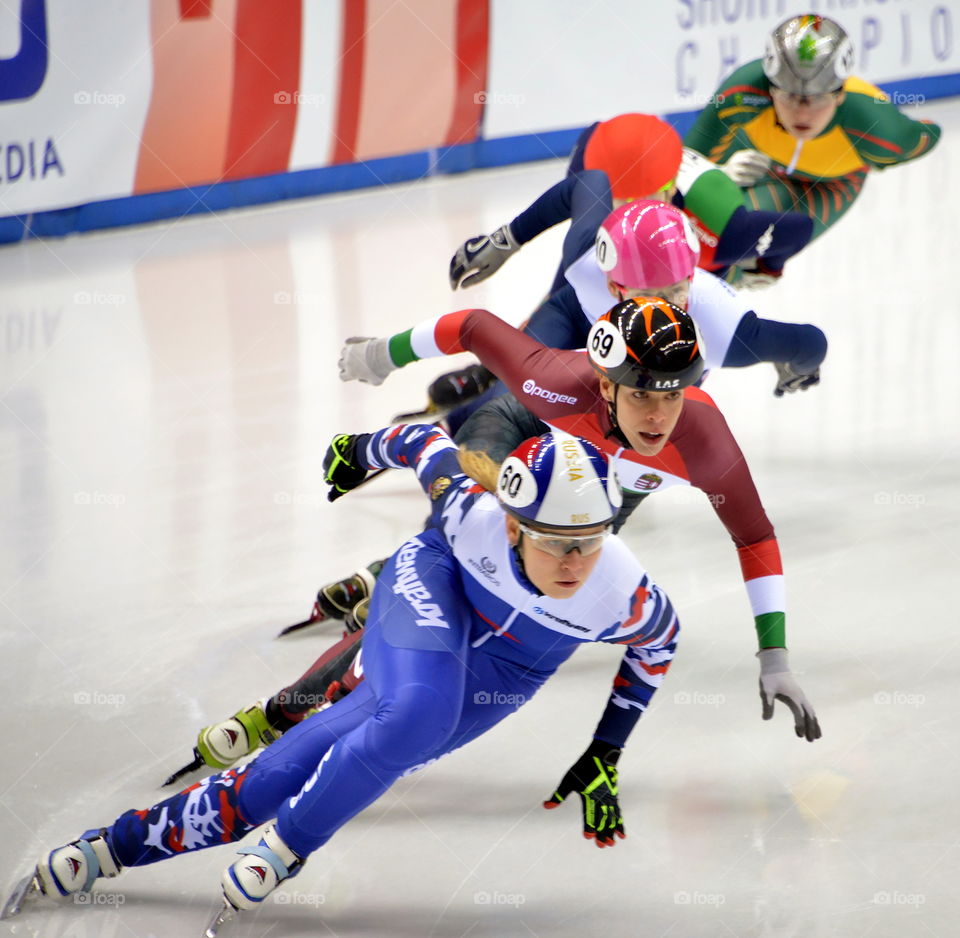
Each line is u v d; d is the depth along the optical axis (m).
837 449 15.14
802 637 10.95
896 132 14.11
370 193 30.39
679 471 8.84
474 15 31.14
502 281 22.41
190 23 27.34
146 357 19.09
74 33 25.97
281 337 19.75
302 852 7.26
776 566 8.80
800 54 12.80
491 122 32.06
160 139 27.64
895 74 36.84
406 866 8.21
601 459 7.23
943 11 37.41
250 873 7.18
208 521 13.57
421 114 31.11
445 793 9.05
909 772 9.02
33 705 10.15
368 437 9.06
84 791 8.96
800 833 8.41
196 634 11.23
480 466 7.80
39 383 18.09
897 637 10.87
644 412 8.19
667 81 33.69
